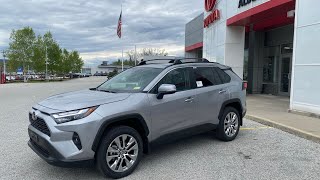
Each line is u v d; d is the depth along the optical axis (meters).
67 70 69.19
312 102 8.70
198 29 26.52
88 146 3.95
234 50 14.71
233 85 6.34
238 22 13.58
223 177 4.30
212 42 17.08
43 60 51.94
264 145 5.95
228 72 6.49
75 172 4.53
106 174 4.17
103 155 4.11
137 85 4.98
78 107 4.00
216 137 6.35
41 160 5.09
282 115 8.95
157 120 4.73
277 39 16.61
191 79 5.50
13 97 17.25
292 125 7.34
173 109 4.96
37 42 51.25
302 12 8.98
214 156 5.25
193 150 5.61
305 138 6.48
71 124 3.88
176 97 5.03
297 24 9.19
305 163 4.88
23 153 5.50
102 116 4.05
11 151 5.64
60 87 28.73
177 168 4.67
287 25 15.54
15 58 48.84
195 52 31.77
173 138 5.04
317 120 8.05
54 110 4.04
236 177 4.30
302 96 9.09
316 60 8.52
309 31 8.73
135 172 4.51
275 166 4.75
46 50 52.44
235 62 14.75
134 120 4.52
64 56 68.31
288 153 5.42
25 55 49.34
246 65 19.70
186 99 5.19
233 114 6.32
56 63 55.62
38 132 4.20
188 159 5.10
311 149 5.66
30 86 31.67
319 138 6.09
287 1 9.77
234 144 6.02
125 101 4.39
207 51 18.27
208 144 6.01
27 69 52.16
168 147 5.81
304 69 8.97
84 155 3.94
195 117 5.38
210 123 5.75
